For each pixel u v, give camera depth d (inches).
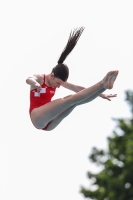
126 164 3026.6
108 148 3157.0
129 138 3117.6
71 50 1403.8
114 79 1264.8
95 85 1278.3
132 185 2974.9
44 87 1397.6
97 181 3068.4
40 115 1352.1
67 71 1387.8
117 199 2974.9
